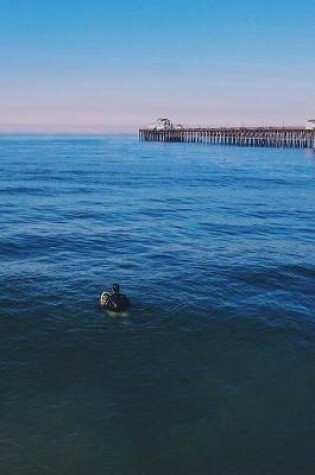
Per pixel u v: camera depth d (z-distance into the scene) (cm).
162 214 4250
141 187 6175
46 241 3100
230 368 1589
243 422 1320
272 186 6444
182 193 5688
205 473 1146
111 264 2638
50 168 8631
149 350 1683
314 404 1411
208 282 2367
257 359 1648
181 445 1227
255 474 1148
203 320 1923
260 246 3125
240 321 1927
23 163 9775
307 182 6919
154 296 2153
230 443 1241
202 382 1499
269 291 2273
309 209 4631
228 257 2833
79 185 6222
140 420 1310
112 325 1856
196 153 13825
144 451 1202
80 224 3688
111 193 5556
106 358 1619
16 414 1309
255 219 4100
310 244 3206
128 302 2025
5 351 1641
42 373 1516
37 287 2223
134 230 3538
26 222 3675
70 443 1212
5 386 1434
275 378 1537
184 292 2217
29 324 1844
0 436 1223
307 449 1230
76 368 1553
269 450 1222
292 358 1662
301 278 2473
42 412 1323
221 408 1374
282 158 11606
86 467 1145
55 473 1124
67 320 1889
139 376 1520
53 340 1727
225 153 13662
